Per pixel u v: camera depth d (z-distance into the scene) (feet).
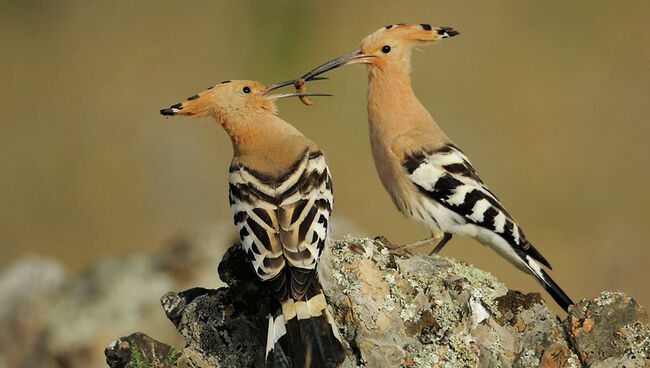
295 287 20.94
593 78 58.49
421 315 21.88
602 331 21.39
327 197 22.79
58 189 53.78
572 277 47.65
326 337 20.77
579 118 56.75
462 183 27.99
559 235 49.98
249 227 21.99
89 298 34.40
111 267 35.37
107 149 56.08
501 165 54.34
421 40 29.63
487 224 27.84
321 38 61.77
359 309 21.77
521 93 57.57
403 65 29.50
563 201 52.21
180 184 54.03
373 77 29.58
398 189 28.66
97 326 33.42
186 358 21.94
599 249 48.98
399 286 22.11
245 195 22.56
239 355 22.29
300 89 27.76
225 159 55.01
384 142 28.91
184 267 34.71
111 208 53.11
